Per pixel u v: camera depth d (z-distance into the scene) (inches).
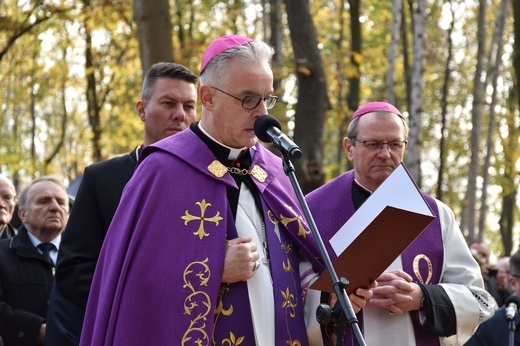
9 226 324.8
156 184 182.7
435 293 207.6
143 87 241.8
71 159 1089.4
